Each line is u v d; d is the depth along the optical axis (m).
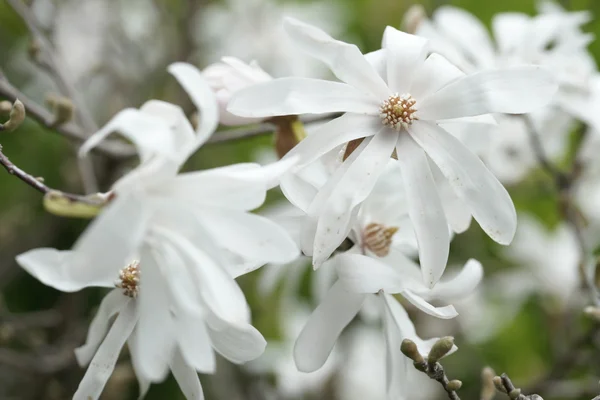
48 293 0.80
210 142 0.68
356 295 0.56
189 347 0.50
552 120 0.76
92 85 0.86
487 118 0.57
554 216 0.84
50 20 0.81
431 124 0.56
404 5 0.87
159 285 0.51
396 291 0.55
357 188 0.54
